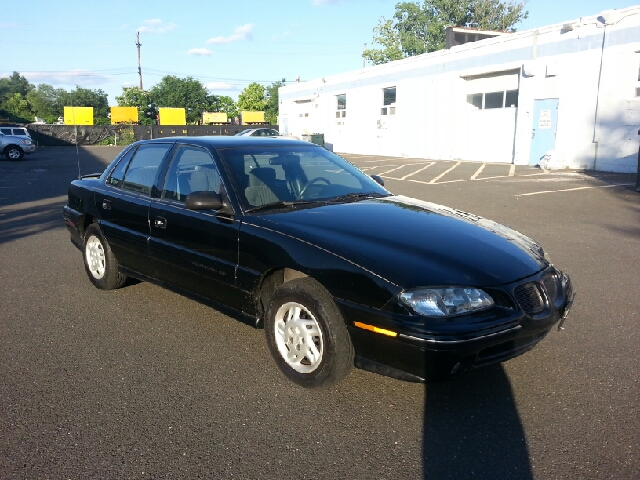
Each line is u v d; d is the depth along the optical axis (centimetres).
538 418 329
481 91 2269
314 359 356
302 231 373
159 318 498
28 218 1052
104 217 546
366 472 280
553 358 409
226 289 416
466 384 372
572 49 1791
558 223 934
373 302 324
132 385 372
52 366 401
